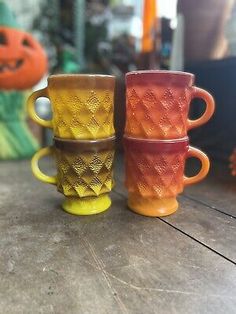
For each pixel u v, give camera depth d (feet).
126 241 0.74
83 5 2.35
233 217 0.89
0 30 1.45
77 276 0.60
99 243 0.73
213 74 1.53
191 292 0.56
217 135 1.55
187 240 0.75
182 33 1.60
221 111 1.54
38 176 0.93
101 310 0.51
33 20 2.34
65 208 0.92
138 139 0.84
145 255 0.68
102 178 0.89
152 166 0.85
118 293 0.55
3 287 0.57
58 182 0.91
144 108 0.83
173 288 0.57
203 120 0.89
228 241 0.75
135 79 0.82
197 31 1.59
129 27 2.82
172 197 0.90
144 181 0.87
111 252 0.69
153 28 1.81
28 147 1.60
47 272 0.61
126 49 2.29
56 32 2.38
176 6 1.65
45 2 2.36
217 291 0.56
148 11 1.81
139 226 0.83
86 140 0.84
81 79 0.80
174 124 0.84
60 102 0.83
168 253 0.69
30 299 0.54
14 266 0.63
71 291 0.56
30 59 1.49
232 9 1.41
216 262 0.66
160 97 0.81
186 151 0.88
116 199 1.03
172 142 0.83
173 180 0.87
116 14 2.81
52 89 0.84
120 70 2.28
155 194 0.87
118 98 1.43
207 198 1.04
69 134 0.85
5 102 1.52
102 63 2.45
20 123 1.62
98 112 0.84
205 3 1.55
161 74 0.79
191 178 0.91
